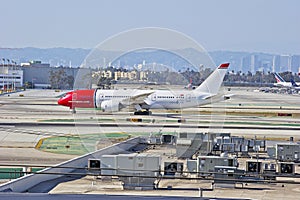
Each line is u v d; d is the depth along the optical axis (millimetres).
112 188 48875
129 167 50688
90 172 52938
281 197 47375
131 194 46125
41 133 89875
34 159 64562
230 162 54375
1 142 79000
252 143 75312
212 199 45188
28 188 48062
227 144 71500
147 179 49156
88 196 44000
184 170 55219
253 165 58344
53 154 68750
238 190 49938
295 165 64312
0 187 44312
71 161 55625
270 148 69000
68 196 43688
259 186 51969
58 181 51250
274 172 58094
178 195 46312
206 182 52438
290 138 83188
